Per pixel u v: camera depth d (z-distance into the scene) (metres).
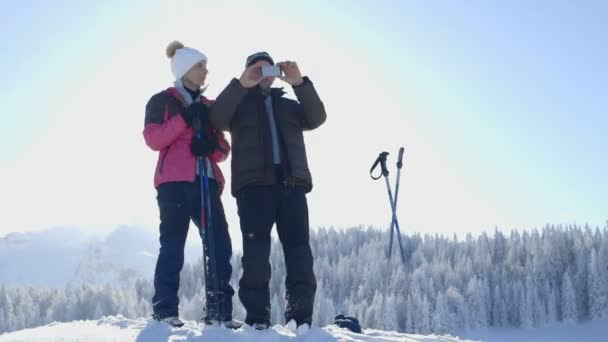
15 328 98.62
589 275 97.94
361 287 95.50
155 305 5.51
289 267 5.69
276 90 5.94
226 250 5.72
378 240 121.69
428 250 119.88
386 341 5.54
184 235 5.68
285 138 5.69
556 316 97.38
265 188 5.59
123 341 4.78
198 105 5.69
